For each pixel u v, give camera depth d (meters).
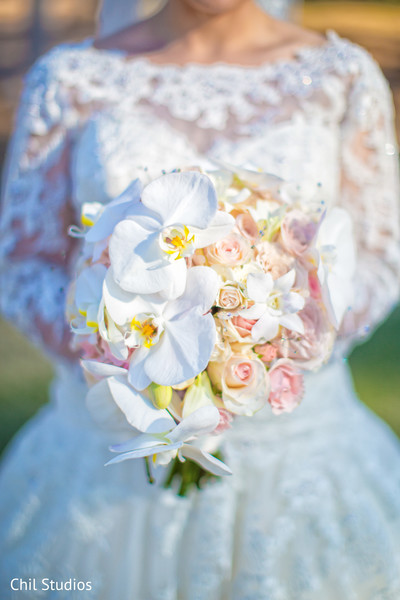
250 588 1.00
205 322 0.73
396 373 2.34
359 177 1.10
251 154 1.04
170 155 1.04
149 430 0.73
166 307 0.74
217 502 1.03
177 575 1.03
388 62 6.54
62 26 6.44
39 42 5.78
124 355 0.74
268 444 1.05
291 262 0.78
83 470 1.08
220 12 1.03
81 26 6.52
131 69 1.10
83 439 1.09
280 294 0.76
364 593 1.02
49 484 1.09
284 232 0.79
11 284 1.09
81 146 1.07
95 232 0.77
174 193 0.74
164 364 0.73
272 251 0.78
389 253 1.12
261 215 0.80
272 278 0.77
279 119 1.07
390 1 9.22
